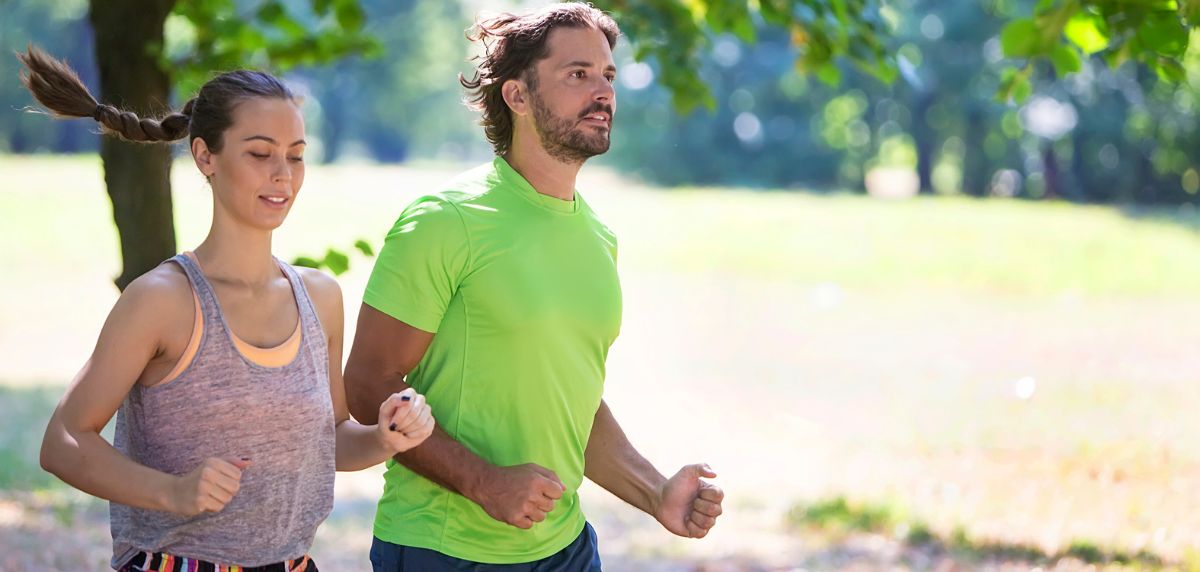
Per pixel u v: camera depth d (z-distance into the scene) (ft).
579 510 14.52
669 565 29.37
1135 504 32.83
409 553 13.66
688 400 53.31
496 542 13.65
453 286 13.41
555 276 13.57
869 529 32.71
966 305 83.87
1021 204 135.44
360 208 120.57
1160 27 19.35
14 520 30.01
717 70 219.82
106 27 22.39
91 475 10.31
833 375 58.90
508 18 13.97
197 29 28.63
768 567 29.14
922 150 211.41
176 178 127.54
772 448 44.11
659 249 109.70
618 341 69.67
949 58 188.03
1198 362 58.65
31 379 54.60
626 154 230.27
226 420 10.89
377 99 298.97
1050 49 20.40
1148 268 96.48
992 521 32.55
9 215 108.88
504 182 13.78
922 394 52.95
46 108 11.79
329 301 12.08
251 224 11.10
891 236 110.32
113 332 10.59
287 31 29.50
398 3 274.16
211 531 11.01
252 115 11.01
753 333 73.00
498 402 13.46
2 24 231.30
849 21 26.37
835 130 226.99
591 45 13.70
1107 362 59.67
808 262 102.58
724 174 226.79
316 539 30.66
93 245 102.63
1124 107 174.91
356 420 13.60
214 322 10.91
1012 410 47.55
